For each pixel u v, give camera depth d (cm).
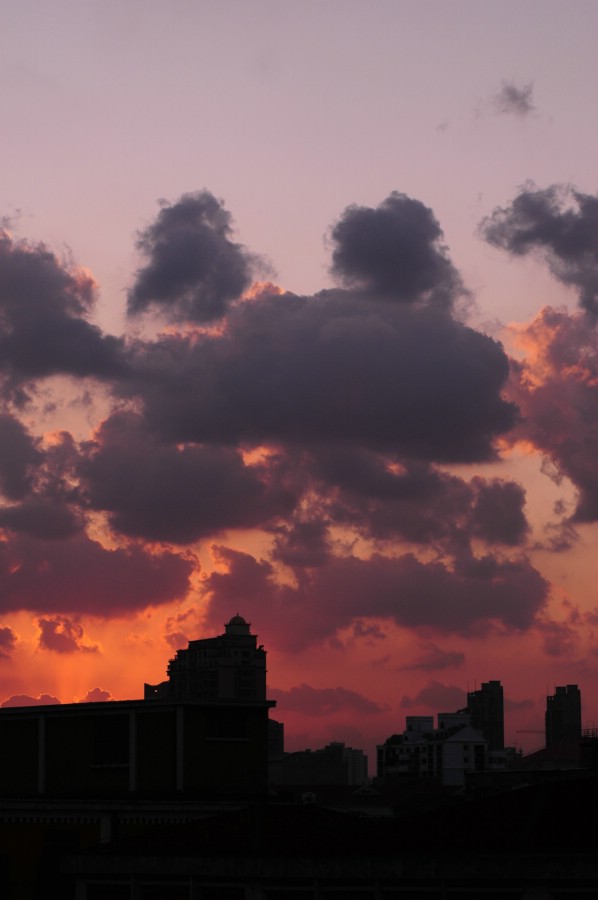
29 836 5959
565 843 3030
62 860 3769
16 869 5944
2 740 6781
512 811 3309
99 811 5769
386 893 3125
